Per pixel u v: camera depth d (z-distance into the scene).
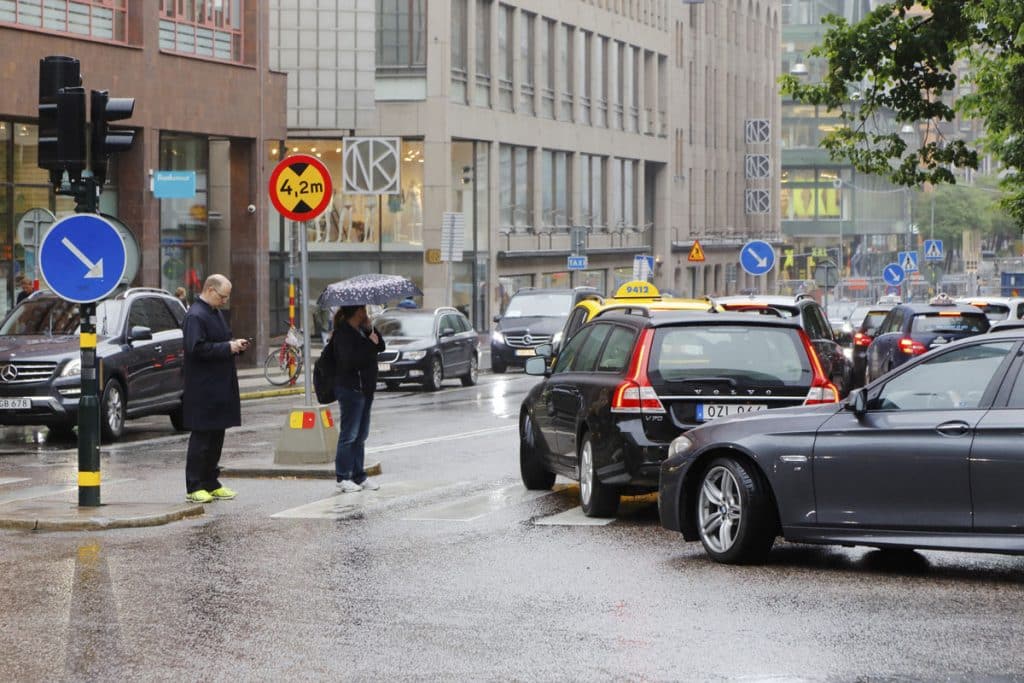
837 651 19.11
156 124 84.44
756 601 22.31
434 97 130.38
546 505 33.34
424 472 40.16
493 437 50.62
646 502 34.03
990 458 23.25
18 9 75.69
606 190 171.12
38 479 39.19
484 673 18.23
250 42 92.75
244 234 93.75
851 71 67.88
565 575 24.56
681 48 199.38
